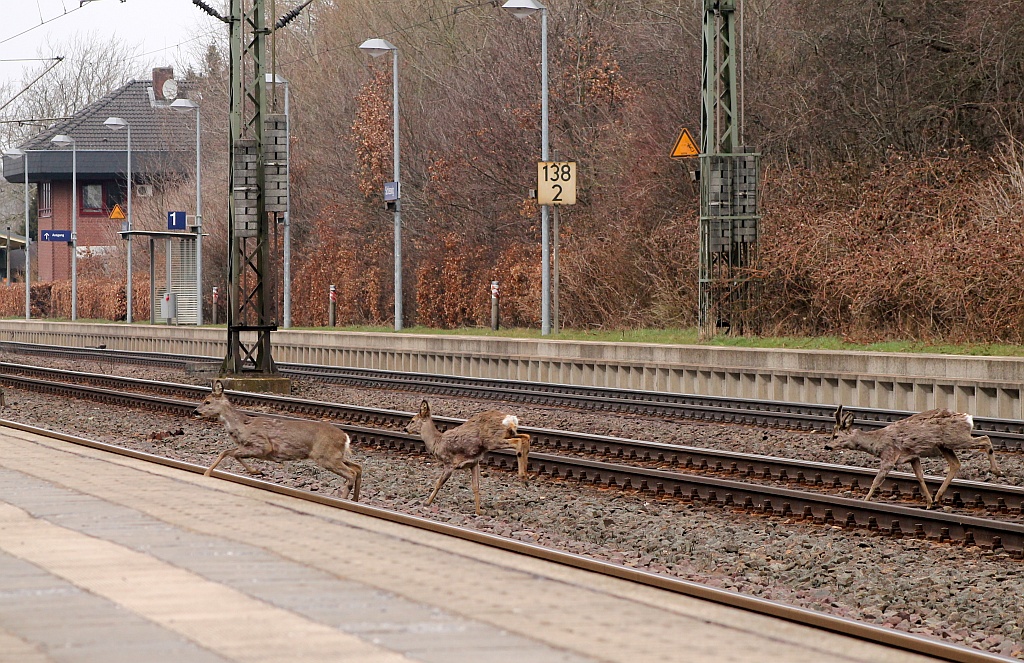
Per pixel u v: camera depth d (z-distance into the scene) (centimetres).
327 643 1531
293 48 16712
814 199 7962
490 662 1464
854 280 6569
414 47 13875
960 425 3092
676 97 9850
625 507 3203
